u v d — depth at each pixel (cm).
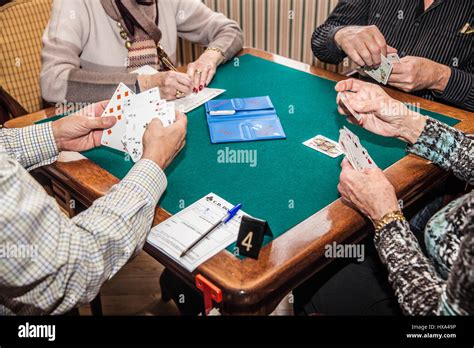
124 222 100
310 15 302
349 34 182
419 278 97
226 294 93
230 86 178
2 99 198
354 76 205
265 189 122
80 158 137
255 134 146
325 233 107
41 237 90
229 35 205
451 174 150
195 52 323
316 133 147
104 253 98
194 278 99
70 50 182
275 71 190
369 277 132
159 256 105
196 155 137
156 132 121
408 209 164
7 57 201
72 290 96
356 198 112
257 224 98
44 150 133
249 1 301
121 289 212
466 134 133
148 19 191
